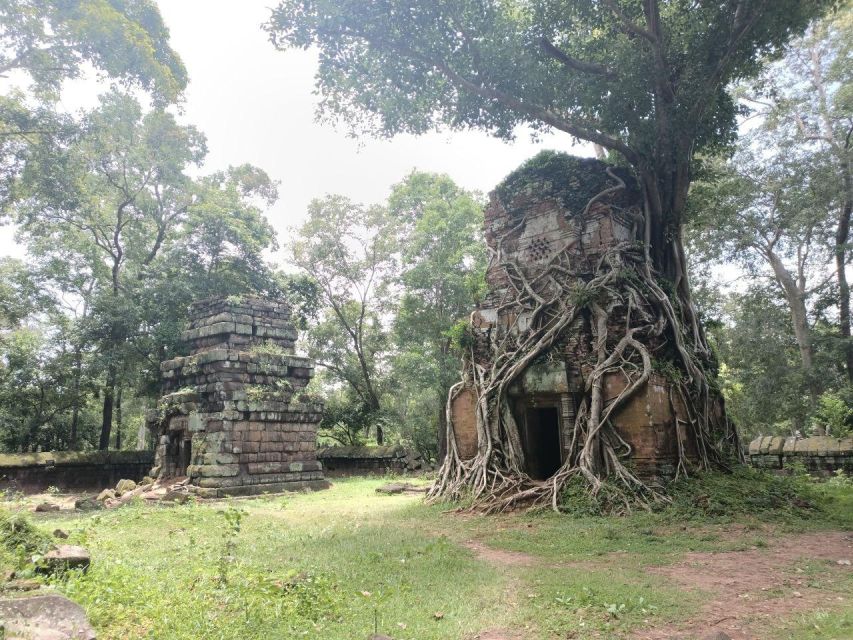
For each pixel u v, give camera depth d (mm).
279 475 18453
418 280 28406
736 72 14664
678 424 12734
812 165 22812
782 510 10961
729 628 5078
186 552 8328
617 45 14539
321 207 31922
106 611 4809
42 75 17781
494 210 16969
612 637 4934
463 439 14656
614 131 15422
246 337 19406
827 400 20672
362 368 33812
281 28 12891
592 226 15164
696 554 8031
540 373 13805
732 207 23500
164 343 24516
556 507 11531
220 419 17562
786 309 27109
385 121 14680
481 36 13727
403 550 8289
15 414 25391
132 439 42000
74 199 22125
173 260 25828
